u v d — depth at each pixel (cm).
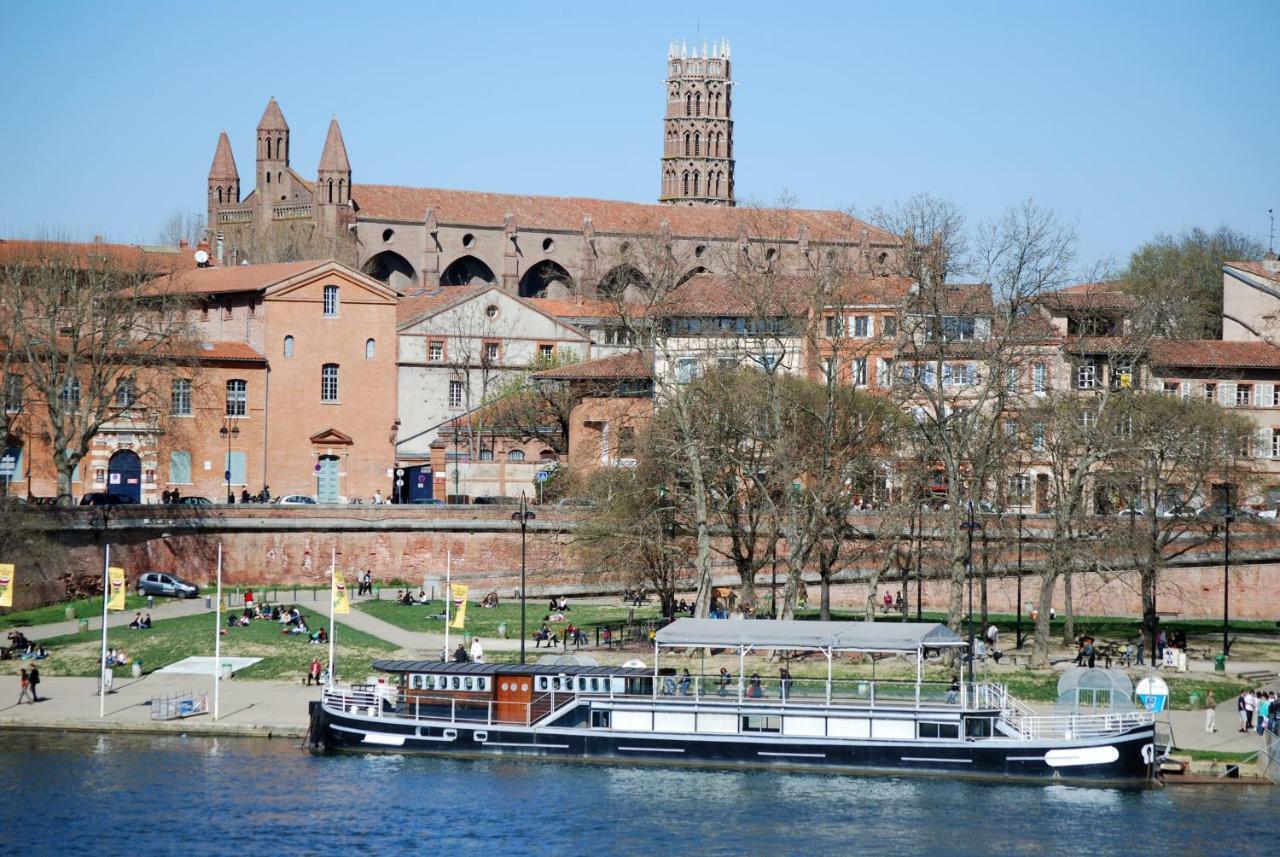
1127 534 15038
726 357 16638
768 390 14912
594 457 18012
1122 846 10331
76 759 12112
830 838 10538
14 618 16225
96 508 17200
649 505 15312
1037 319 15650
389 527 18400
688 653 14188
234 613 16438
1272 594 17650
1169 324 19538
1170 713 13100
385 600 17475
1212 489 17788
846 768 11962
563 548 17650
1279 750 11594
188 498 19925
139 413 19962
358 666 14375
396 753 12431
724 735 12106
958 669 13462
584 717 12362
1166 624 17050
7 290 18962
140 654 15012
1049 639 15788
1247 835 10519
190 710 13062
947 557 15850
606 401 19662
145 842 10444
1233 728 12719
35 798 11212
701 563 14425
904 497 14900
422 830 10719
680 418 14625
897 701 12025
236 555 18050
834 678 12938
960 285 16538
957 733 11875
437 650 14825
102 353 17925
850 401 15088
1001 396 14212
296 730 12744
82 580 17125
